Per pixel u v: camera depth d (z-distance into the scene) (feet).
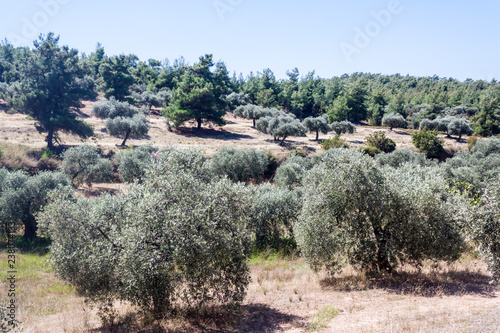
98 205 33.45
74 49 176.14
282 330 28.19
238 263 31.86
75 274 33.12
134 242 26.94
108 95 274.77
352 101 375.66
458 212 34.47
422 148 198.49
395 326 25.73
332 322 28.58
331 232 41.06
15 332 29.45
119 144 190.49
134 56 294.46
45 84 169.07
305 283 43.21
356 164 40.22
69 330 30.81
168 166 36.55
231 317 31.30
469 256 51.96
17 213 74.02
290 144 218.18
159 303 29.81
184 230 27.25
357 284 40.22
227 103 281.54
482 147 187.62
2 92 209.87
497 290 35.68
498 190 30.37
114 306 38.09
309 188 46.88
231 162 130.93
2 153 133.49
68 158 119.34
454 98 423.23
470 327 23.93
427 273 43.45
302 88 451.94
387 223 41.68
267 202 65.87
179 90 253.44
